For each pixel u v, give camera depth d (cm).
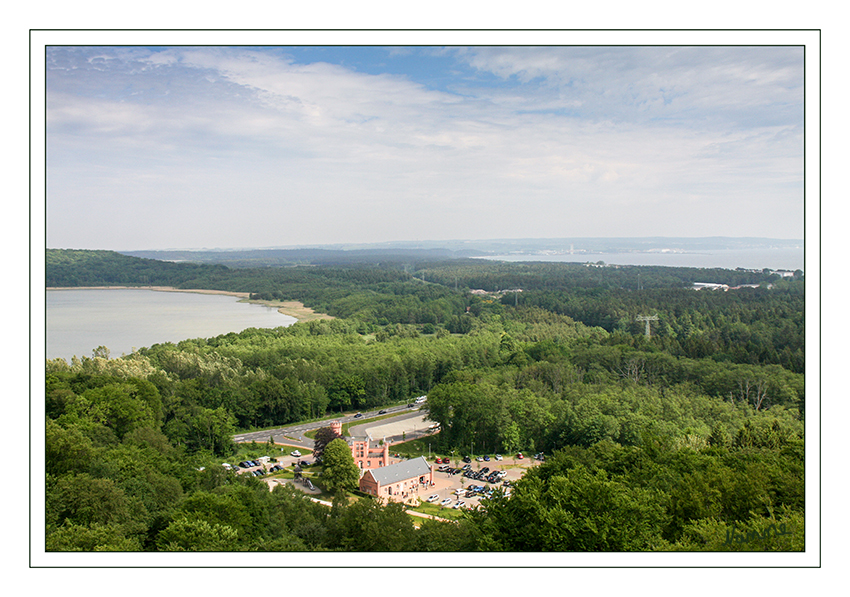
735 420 14262
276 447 15125
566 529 5541
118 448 9656
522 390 16925
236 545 6147
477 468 13850
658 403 15825
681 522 6456
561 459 9312
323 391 18950
